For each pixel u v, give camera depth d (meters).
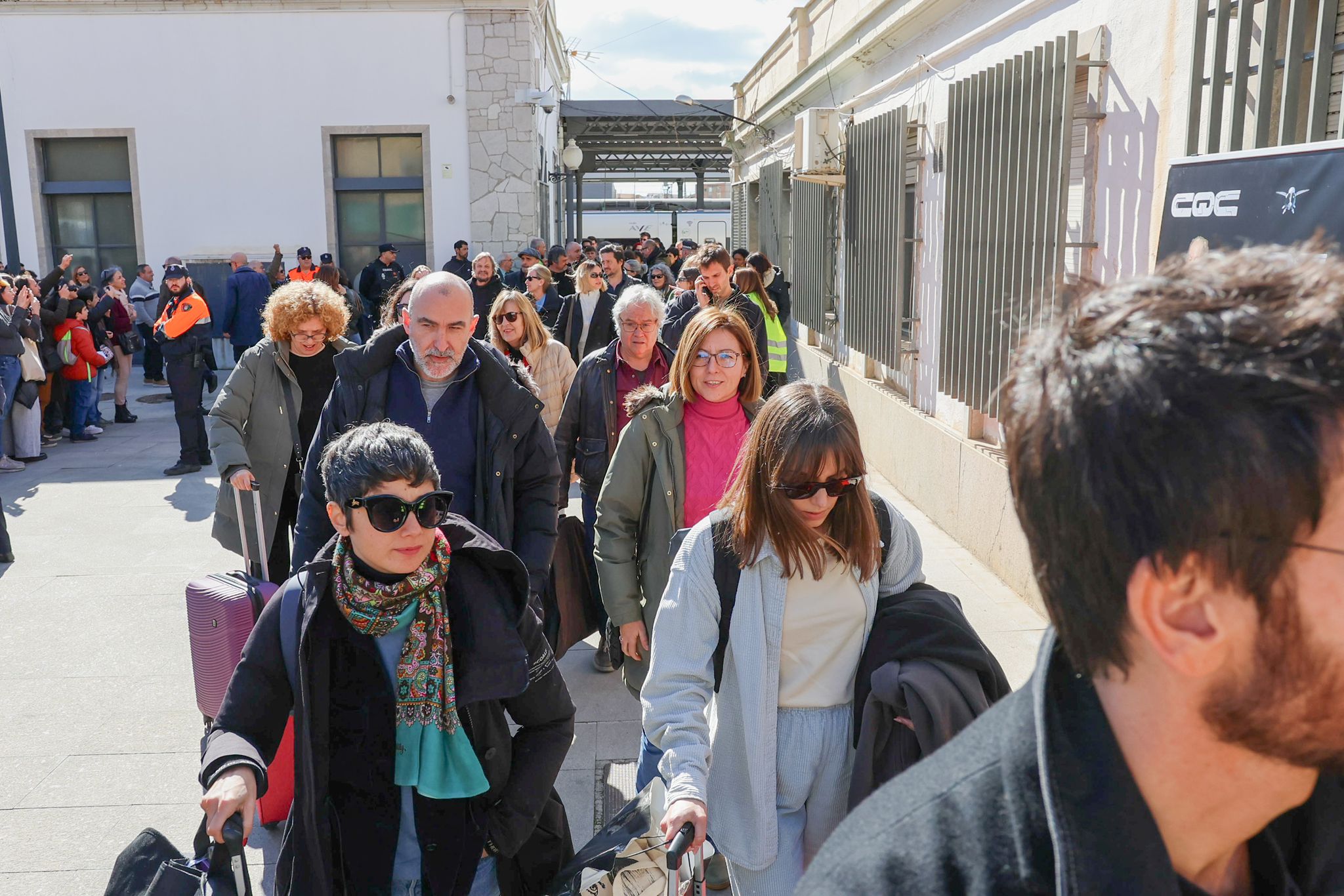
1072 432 0.62
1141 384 0.59
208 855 1.79
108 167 16.42
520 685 1.95
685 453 3.30
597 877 2.02
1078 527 0.62
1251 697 0.60
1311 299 0.59
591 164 34.62
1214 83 3.71
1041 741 0.68
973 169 6.09
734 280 7.79
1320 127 3.21
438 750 1.94
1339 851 0.79
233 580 3.20
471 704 1.98
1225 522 0.57
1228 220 2.80
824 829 2.06
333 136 16.39
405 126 16.33
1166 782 0.67
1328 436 0.56
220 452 4.07
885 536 2.13
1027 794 0.68
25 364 8.91
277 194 16.41
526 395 3.20
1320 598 0.57
